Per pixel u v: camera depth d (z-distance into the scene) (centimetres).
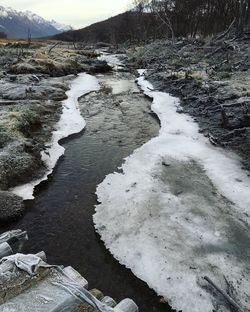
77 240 1121
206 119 2191
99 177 1545
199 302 850
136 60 5494
